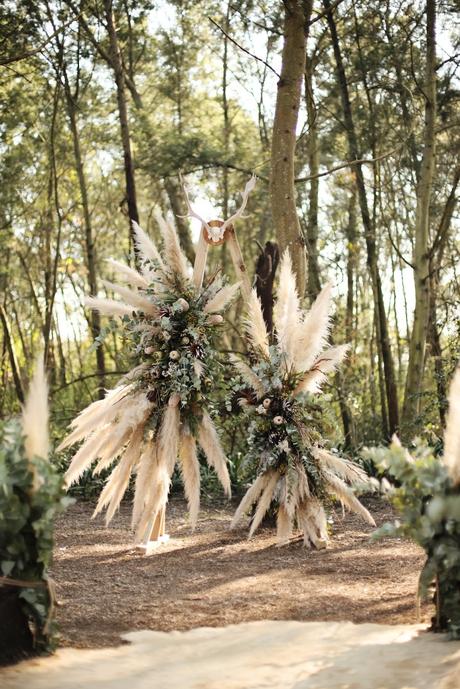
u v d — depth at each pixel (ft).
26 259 73.20
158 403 23.34
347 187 56.80
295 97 32.07
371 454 14.17
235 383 24.06
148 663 12.96
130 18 54.03
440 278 57.21
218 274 24.39
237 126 66.49
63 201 71.46
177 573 20.44
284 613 16.26
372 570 20.06
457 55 47.67
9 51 50.11
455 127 51.29
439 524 13.80
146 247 23.79
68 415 51.57
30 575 13.21
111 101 61.93
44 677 12.02
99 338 23.65
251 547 23.88
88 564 21.79
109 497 23.94
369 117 51.11
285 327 23.93
